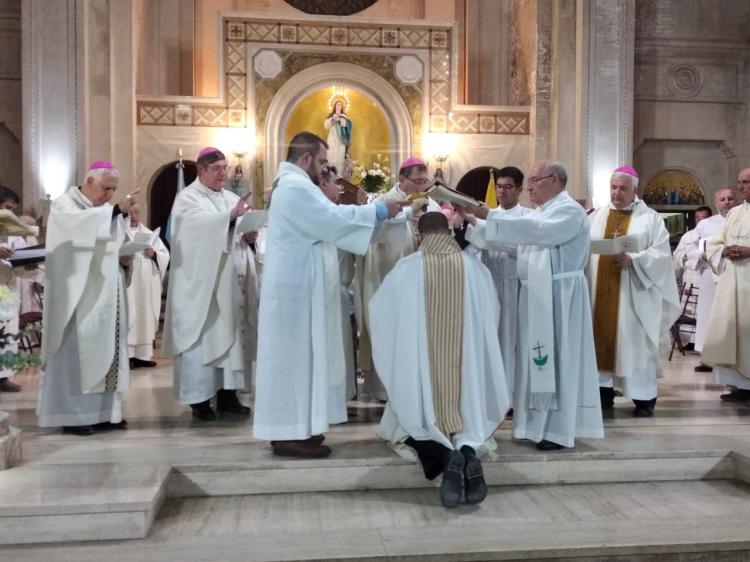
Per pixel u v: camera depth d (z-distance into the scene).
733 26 12.77
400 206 4.18
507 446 4.45
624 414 5.40
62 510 3.39
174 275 5.04
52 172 10.09
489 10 13.23
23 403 5.82
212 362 5.00
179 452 4.26
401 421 4.01
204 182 5.23
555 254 4.42
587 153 11.19
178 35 12.63
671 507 3.90
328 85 11.62
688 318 8.27
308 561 3.19
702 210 9.66
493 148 11.95
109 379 4.76
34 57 10.06
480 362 4.08
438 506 3.88
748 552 3.43
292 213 4.02
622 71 11.24
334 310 4.20
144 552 3.28
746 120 12.85
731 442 4.54
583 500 4.00
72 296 4.60
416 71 11.75
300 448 4.13
